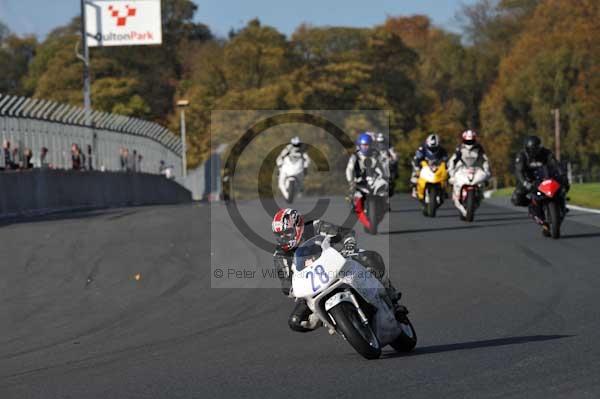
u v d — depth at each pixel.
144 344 31.36
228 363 26.92
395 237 61.47
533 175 59.50
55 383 25.25
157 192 144.50
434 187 76.56
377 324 26.66
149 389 23.73
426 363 25.42
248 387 23.36
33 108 101.00
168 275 47.47
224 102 179.50
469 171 72.00
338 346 28.95
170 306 39.22
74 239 61.84
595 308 33.91
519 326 31.19
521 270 44.97
